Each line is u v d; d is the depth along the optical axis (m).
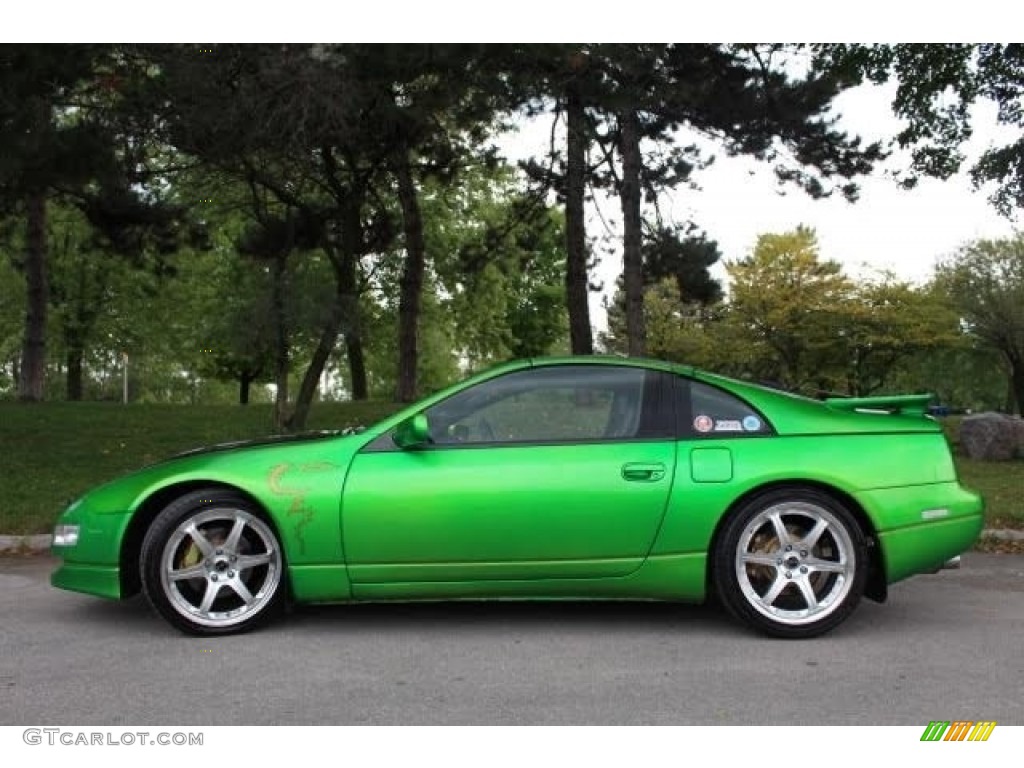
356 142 14.59
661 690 4.25
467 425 5.18
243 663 4.65
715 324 40.19
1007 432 13.26
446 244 31.81
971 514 5.16
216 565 5.07
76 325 34.25
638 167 15.13
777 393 5.33
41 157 10.31
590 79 11.91
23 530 8.09
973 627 5.37
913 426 5.27
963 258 45.12
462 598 5.09
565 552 5.00
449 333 37.78
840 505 5.05
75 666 4.61
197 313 33.31
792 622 5.01
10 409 18.84
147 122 12.41
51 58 10.19
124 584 5.14
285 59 11.35
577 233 17.33
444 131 17.47
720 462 5.05
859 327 36.19
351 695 4.20
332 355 33.16
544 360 5.36
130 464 12.35
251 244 20.45
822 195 15.41
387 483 5.01
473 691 4.25
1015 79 13.62
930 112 14.15
